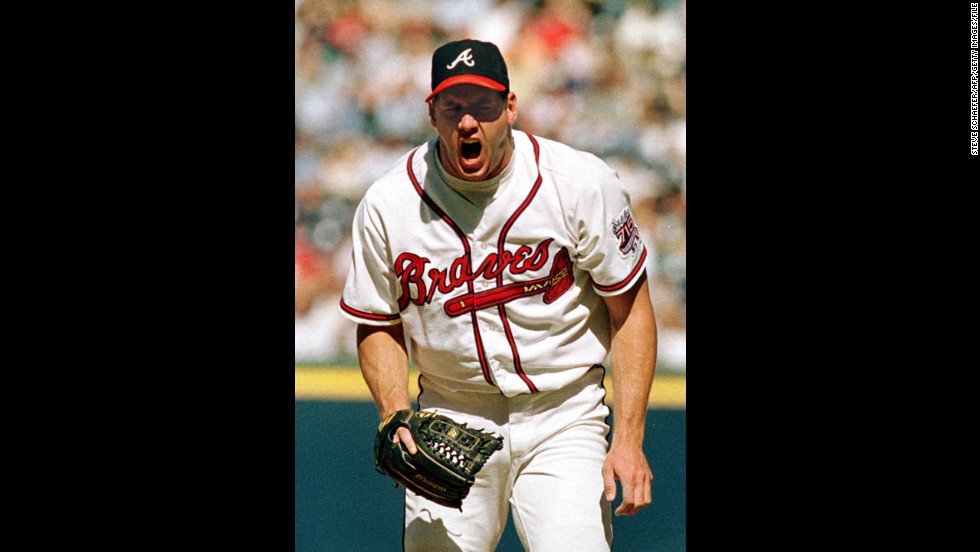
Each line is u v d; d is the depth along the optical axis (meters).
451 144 12.40
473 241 12.92
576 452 13.13
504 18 34.28
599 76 34.22
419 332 13.28
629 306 13.20
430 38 34.38
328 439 24.17
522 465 13.44
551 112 34.12
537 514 12.96
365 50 34.31
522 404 13.33
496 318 12.99
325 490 21.86
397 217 13.06
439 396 13.77
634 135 33.97
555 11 34.25
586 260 12.95
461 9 34.47
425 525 13.36
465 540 13.40
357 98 33.94
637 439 12.88
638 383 13.02
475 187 12.74
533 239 12.84
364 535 20.30
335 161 33.59
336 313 31.81
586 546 12.41
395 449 12.48
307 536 19.97
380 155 33.81
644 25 34.28
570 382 13.29
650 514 22.22
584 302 13.27
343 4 34.22
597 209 12.77
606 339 13.58
